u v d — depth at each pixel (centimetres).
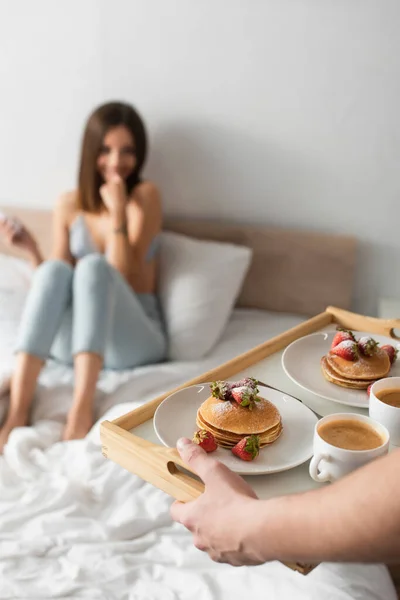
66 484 142
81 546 127
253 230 239
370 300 237
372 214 227
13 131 267
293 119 226
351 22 210
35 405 188
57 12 245
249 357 114
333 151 225
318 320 129
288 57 221
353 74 215
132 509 136
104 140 227
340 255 229
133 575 121
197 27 228
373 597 116
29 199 274
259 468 86
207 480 75
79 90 252
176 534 132
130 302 207
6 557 125
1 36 256
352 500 61
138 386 193
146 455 86
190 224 247
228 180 241
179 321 221
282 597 112
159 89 241
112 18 238
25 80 258
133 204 234
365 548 60
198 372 204
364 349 110
